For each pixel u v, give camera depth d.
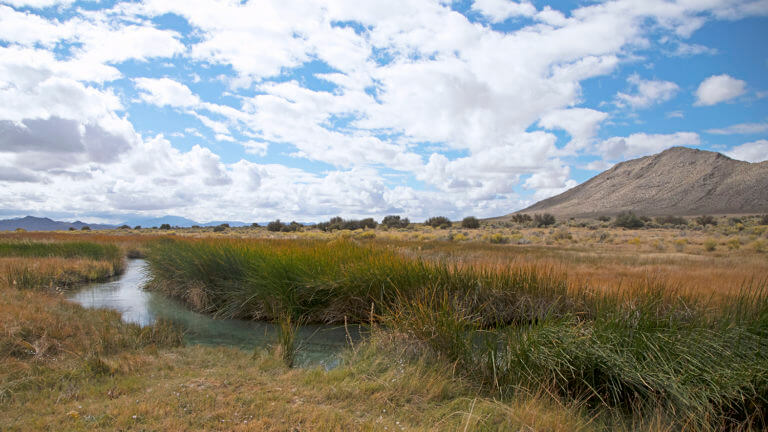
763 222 75.12
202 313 10.66
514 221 97.19
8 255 18.44
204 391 4.73
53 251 19.81
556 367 4.87
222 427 3.83
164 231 65.06
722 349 4.88
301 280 9.98
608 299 7.53
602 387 4.88
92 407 4.24
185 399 4.45
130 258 25.55
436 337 5.80
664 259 17.81
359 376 5.20
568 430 3.76
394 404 4.43
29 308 7.85
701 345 4.98
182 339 7.53
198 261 11.94
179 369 5.62
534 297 8.77
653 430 4.01
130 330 7.36
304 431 3.74
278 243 15.78
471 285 9.22
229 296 10.90
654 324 5.50
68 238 30.69
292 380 5.18
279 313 9.52
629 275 12.41
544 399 4.40
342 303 9.64
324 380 5.13
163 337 7.24
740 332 5.20
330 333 8.55
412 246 21.88
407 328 6.27
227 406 4.31
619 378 4.72
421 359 5.43
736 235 41.38
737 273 12.73
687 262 16.59
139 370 5.51
